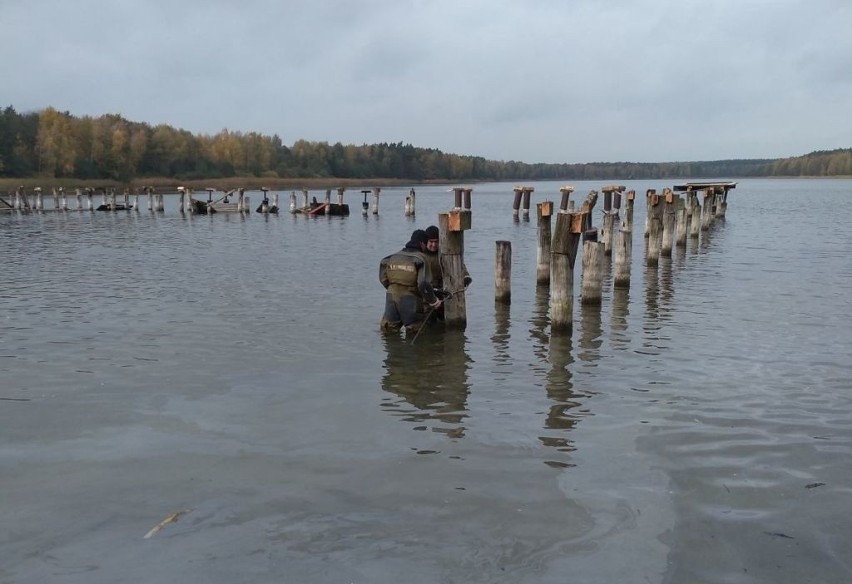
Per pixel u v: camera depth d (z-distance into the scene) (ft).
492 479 17.69
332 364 29.17
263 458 19.15
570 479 17.65
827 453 19.24
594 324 37.24
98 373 27.66
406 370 28.27
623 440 20.34
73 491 17.15
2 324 37.09
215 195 326.44
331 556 14.11
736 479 17.56
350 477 17.88
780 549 14.19
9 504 16.48
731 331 35.22
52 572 13.61
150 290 48.55
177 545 14.57
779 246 77.41
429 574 13.44
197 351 31.19
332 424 21.89
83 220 136.77
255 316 39.19
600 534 14.88
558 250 34.37
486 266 63.41
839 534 14.75
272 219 138.10
